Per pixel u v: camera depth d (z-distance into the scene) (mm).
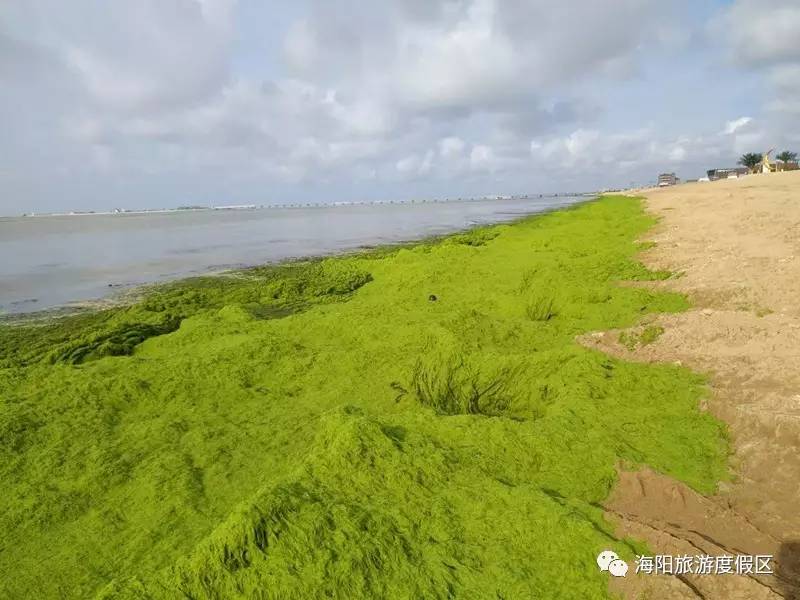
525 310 9023
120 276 17234
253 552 3133
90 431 5367
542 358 6105
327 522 3377
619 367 5754
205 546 3156
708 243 12000
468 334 7242
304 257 21094
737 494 3797
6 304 13211
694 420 4742
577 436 4441
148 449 4992
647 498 3770
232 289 13617
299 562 3086
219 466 4668
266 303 11789
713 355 5910
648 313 7957
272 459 4766
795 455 4000
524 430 4512
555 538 3266
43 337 10008
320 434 4656
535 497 3572
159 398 6070
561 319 8500
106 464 4723
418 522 3498
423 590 2971
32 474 4664
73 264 20359
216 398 6078
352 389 6199
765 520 3512
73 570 3586
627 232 15938
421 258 14633
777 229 12188
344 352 7055
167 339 8492
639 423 4691
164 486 4359
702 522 3502
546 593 2949
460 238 20562
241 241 29969
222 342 7855
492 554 3227
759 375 5234
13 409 5656
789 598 2828
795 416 4289
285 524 3307
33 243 30766
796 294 7262
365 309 9188
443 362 6406
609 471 4008
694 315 7172
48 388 6230
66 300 13594
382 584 3008
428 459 4090
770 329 6207
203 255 22844
